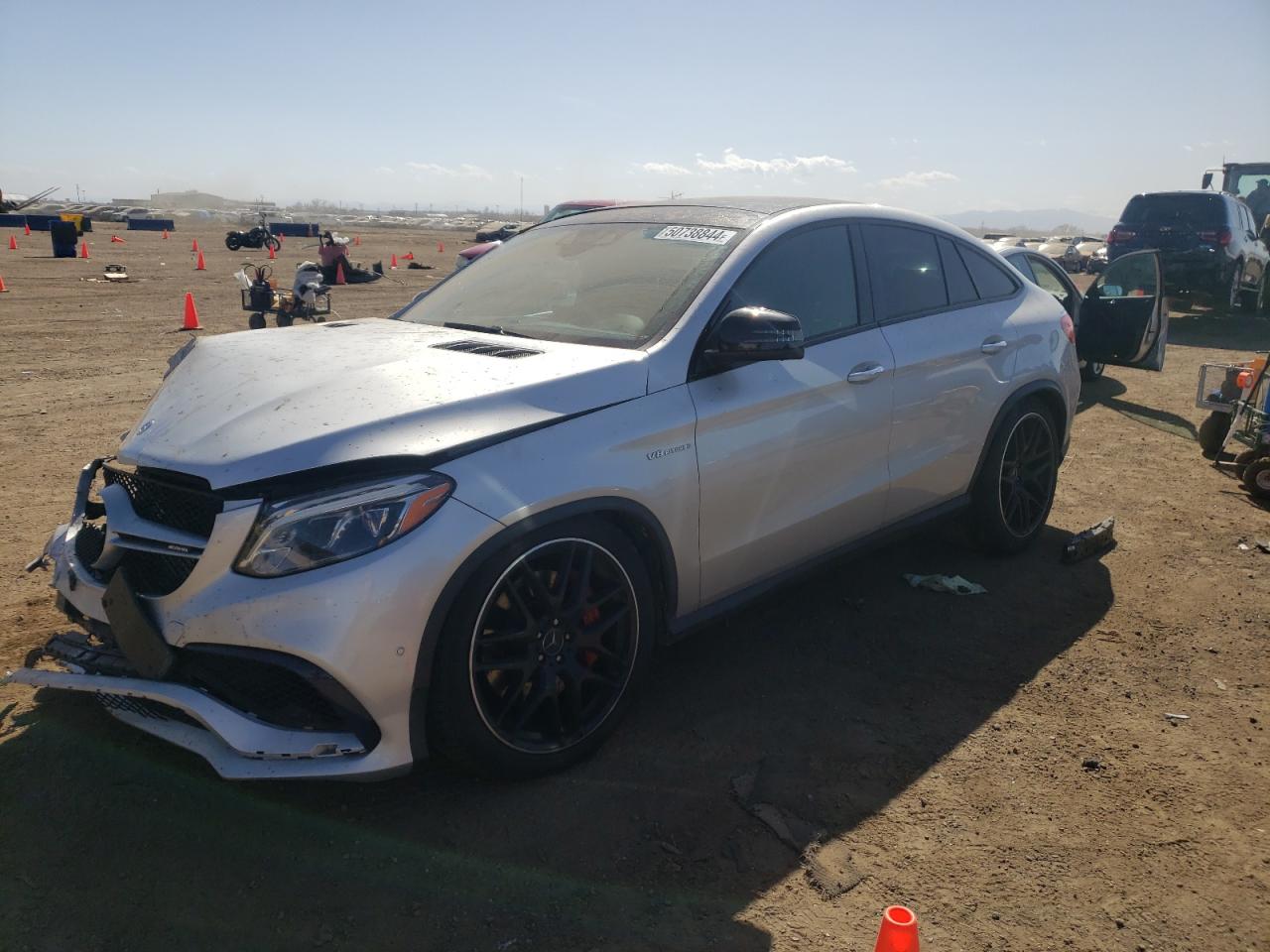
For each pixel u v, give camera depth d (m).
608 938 2.33
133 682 2.62
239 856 2.59
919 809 2.88
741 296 3.49
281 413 2.72
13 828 2.67
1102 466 6.93
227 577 2.52
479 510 2.64
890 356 3.97
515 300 3.82
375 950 2.27
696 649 3.94
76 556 3.01
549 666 2.91
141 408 8.18
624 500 3.00
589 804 2.86
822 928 2.39
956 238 4.67
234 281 21.97
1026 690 3.63
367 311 15.94
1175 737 3.32
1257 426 6.40
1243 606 4.43
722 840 2.71
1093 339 9.32
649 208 4.23
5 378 9.34
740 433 3.35
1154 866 2.66
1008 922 2.43
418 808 2.82
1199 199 15.31
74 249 28.33
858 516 3.95
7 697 3.36
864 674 3.74
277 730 2.54
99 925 2.32
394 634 2.52
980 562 4.95
